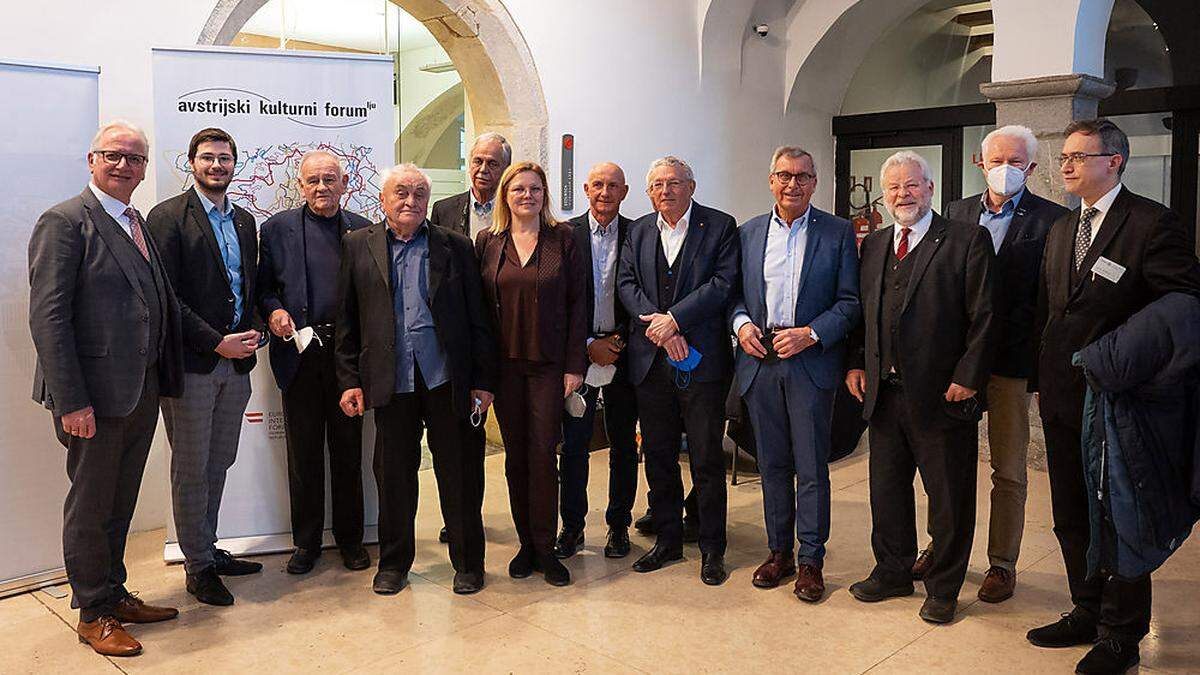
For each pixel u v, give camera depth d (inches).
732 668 119.5
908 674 117.6
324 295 152.2
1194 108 240.4
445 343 139.4
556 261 144.2
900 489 138.7
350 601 141.9
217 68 157.3
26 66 138.2
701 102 269.9
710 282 145.8
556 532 150.3
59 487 147.0
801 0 289.4
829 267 140.9
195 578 142.6
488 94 233.8
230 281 142.9
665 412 152.0
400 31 261.0
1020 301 137.3
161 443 175.6
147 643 127.3
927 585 134.9
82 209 122.8
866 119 306.2
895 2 281.6
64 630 131.6
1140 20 248.1
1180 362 105.7
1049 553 160.4
